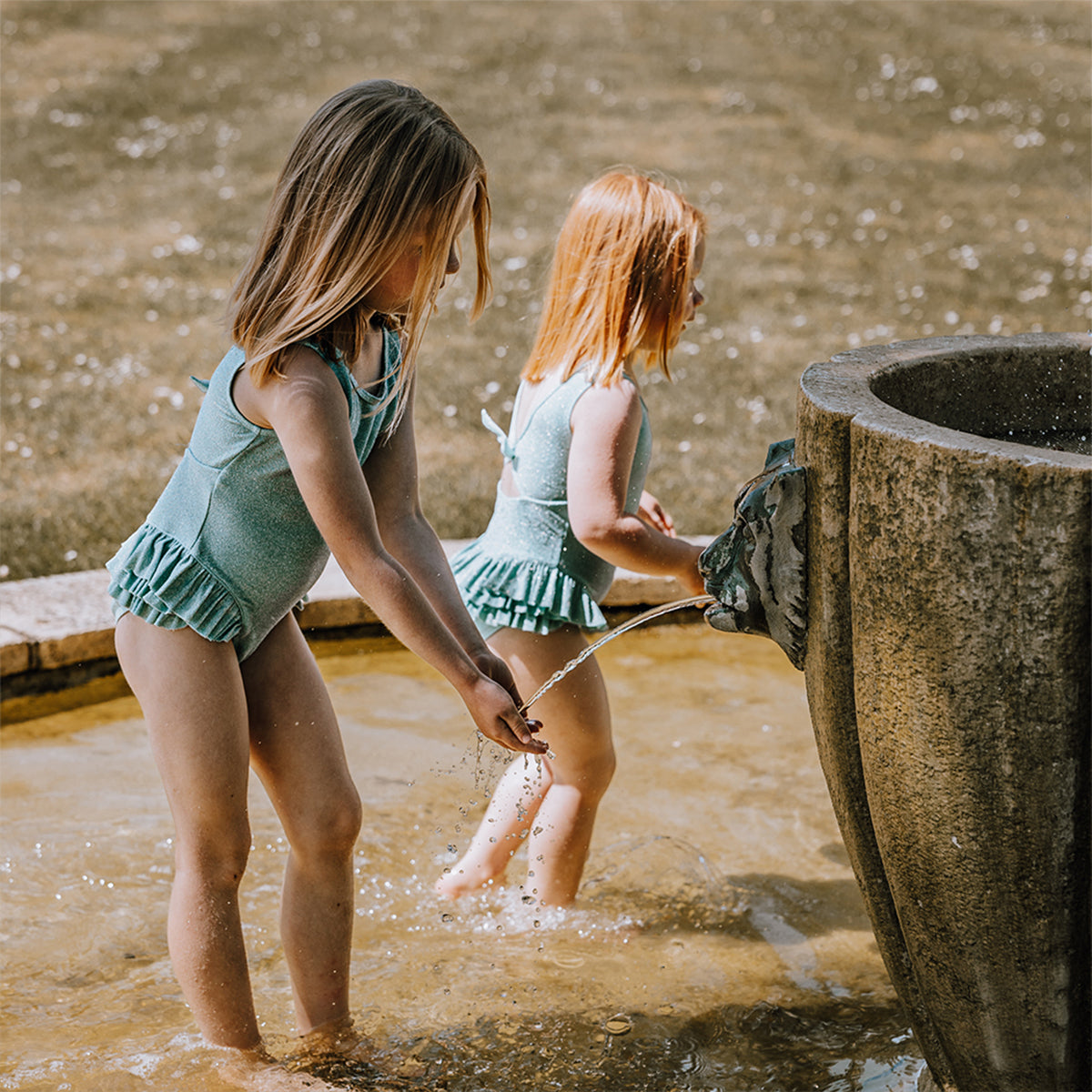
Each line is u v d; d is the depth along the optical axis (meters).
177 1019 2.26
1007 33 15.77
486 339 7.15
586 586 2.54
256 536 2.03
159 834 2.94
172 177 10.25
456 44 14.18
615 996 2.36
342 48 13.80
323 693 2.21
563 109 12.30
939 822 1.66
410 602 1.92
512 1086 2.10
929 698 1.62
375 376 2.11
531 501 2.52
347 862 2.20
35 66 12.81
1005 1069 1.77
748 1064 2.17
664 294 2.47
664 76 13.52
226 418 1.99
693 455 5.50
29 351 6.68
